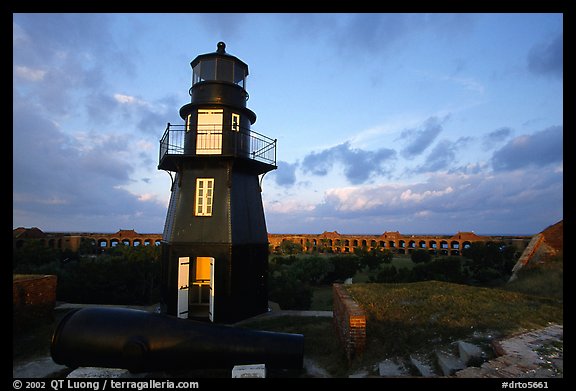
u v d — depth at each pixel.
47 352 8.74
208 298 13.71
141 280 15.90
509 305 8.77
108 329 6.22
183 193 12.49
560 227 15.25
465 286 11.16
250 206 13.28
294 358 6.41
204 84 12.88
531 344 6.12
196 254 11.86
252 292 12.48
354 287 10.97
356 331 7.40
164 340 6.23
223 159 12.33
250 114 13.84
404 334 7.58
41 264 19.64
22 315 10.30
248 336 6.57
